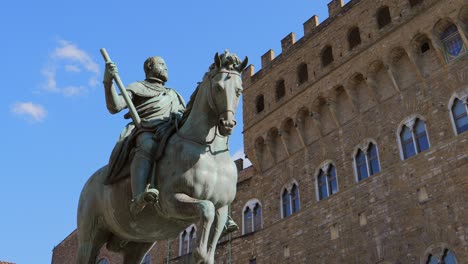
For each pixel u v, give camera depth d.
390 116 38.38
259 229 45.94
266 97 50.44
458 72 34.78
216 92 7.30
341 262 37.06
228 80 7.32
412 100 37.16
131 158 7.85
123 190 7.95
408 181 34.88
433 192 32.97
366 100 40.97
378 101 39.72
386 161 37.16
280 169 46.91
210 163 7.34
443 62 35.88
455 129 33.56
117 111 7.96
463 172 31.75
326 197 41.03
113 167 8.04
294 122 45.78
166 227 7.91
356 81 41.91
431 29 36.34
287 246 42.41
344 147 41.34
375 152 38.66
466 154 32.06
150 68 8.84
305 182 43.69
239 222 48.69
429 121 35.38
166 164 7.42
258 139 49.38
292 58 49.28
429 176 33.66
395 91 38.59
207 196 7.24
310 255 39.88
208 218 6.49
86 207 8.61
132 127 8.41
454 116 34.06
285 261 41.88
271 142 48.28
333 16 46.16
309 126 45.44
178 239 52.03
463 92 34.00
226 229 7.98
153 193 6.76
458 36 35.59
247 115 52.06
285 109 47.31
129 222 8.01
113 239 8.85
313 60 46.56
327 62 45.91
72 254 60.44
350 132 41.31
